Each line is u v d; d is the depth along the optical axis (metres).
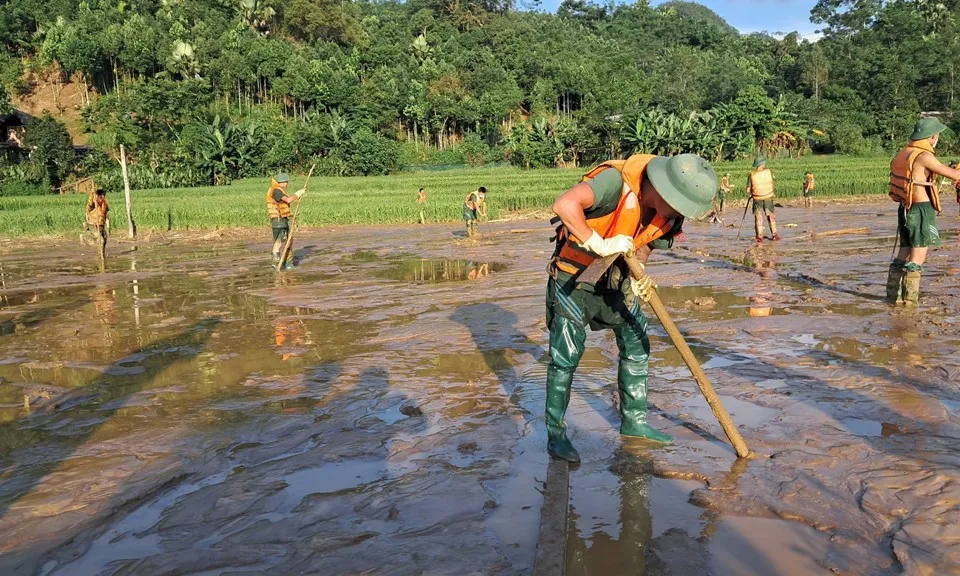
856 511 2.79
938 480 3.00
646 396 3.72
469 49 107.31
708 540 2.61
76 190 53.47
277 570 2.45
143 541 2.73
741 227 18.38
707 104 92.62
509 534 2.67
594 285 3.44
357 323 7.17
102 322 7.59
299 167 68.38
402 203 29.02
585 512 2.88
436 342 6.16
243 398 4.65
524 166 69.81
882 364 4.92
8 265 14.98
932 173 6.87
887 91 83.94
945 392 4.26
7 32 85.06
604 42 122.81
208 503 3.05
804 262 10.76
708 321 6.60
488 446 3.65
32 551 2.67
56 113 78.75
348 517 2.87
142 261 14.92
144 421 4.22
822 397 4.23
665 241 3.51
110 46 76.38
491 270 11.42
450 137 86.88
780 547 2.54
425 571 2.40
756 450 3.46
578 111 84.56
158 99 69.06
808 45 114.00
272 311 8.04
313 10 96.88
